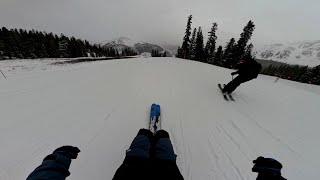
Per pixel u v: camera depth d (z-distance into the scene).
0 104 5.61
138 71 10.94
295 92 9.30
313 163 3.82
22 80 9.50
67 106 5.47
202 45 50.53
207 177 3.06
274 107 6.71
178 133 4.25
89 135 3.92
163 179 1.79
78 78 9.45
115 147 3.56
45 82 8.73
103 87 7.44
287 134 4.89
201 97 6.79
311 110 6.76
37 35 72.12
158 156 2.15
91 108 5.31
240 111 5.99
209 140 4.14
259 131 4.86
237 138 4.39
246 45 43.56
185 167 3.22
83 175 2.85
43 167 1.47
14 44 57.34
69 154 1.75
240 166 3.43
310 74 55.22
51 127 4.22
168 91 7.04
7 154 3.31
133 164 1.95
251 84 9.84
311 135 4.97
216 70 13.75
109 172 2.96
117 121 4.56
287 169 3.57
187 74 10.66
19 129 4.12
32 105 5.55
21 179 2.83
